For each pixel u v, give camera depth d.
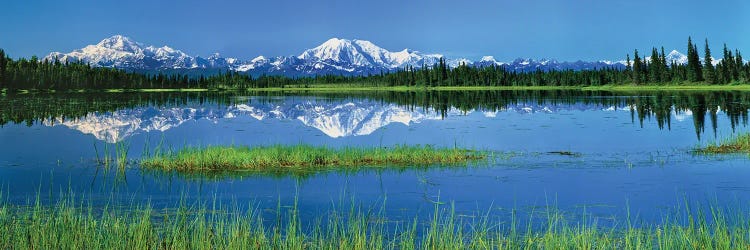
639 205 15.98
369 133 39.28
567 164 23.73
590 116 52.59
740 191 17.47
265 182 20.08
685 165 22.86
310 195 17.92
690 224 11.89
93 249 11.35
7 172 22.53
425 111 63.88
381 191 18.45
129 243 11.51
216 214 15.21
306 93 167.25
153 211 15.60
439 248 11.60
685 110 57.59
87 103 87.62
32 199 17.34
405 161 24.22
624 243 12.11
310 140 35.25
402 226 13.92
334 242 12.22
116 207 16.16
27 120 50.56
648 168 22.38
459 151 26.30
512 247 11.69
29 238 11.96
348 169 22.53
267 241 11.97
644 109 60.94
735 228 12.07
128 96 131.12
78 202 16.88
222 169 22.66
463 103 82.81
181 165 23.12
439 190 18.50
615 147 29.56
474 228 13.59
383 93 155.62
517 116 54.31
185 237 12.04
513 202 16.64
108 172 22.38
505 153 27.23
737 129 37.75
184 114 61.31
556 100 89.31
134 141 34.25
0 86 171.88
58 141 33.72
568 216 14.77
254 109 71.50
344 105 80.69
